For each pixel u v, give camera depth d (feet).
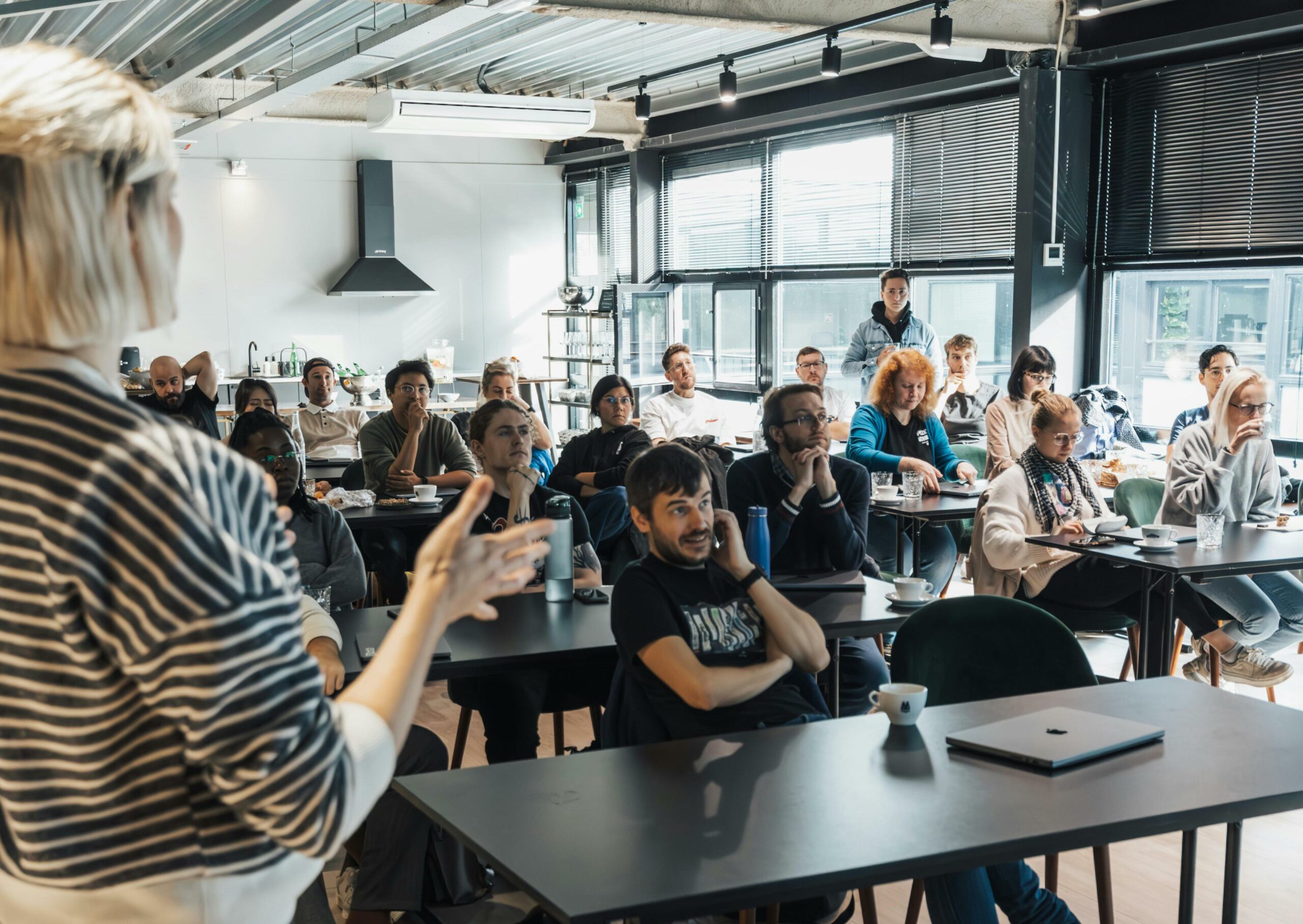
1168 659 11.89
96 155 2.56
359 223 35.99
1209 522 12.45
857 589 10.44
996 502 13.71
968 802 5.47
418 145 36.70
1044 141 21.43
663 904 4.50
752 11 18.84
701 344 33.14
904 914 9.05
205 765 2.67
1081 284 22.24
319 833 2.68
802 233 28.96
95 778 2.67
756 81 28.68
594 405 17.80
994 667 8.27
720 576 7.93
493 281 38.22
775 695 7.72
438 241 37.32
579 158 36.52
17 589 2.56
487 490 3.15
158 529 2.53
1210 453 14.64
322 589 9.59
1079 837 5.16
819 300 29.04
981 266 24.06
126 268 2.66
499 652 8.41
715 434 23.16
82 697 2.61
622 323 32.81
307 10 21.77
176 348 34.37
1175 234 20.72
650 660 7.28
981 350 24.76
